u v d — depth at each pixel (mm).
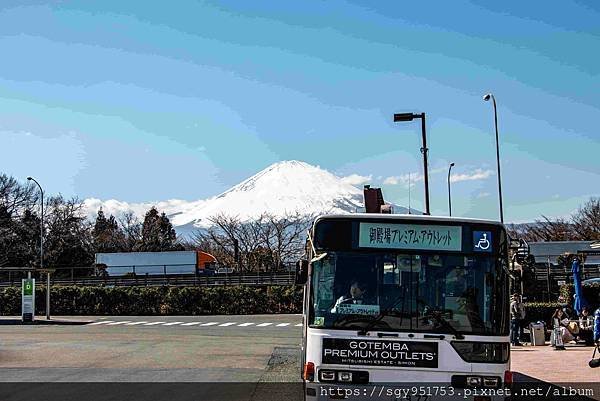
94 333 38500
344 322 10898
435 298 10977
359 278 11078
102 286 63844
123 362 23266
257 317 56500
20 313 62406
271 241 103125
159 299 61844
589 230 85562
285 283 65375
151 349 28281
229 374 19781
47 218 99938
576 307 28516
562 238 86812
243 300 61656
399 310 10930
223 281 67875
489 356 10766
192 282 67938
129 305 61875
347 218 11266
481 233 11195
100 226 125438
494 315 10922
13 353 26562
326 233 11250
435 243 11164
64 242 100500
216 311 61625
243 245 96688
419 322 10875
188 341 32625
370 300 10992
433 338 10781
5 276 80562
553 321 28406
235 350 27766
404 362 10758
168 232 120438
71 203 102812
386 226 11234
